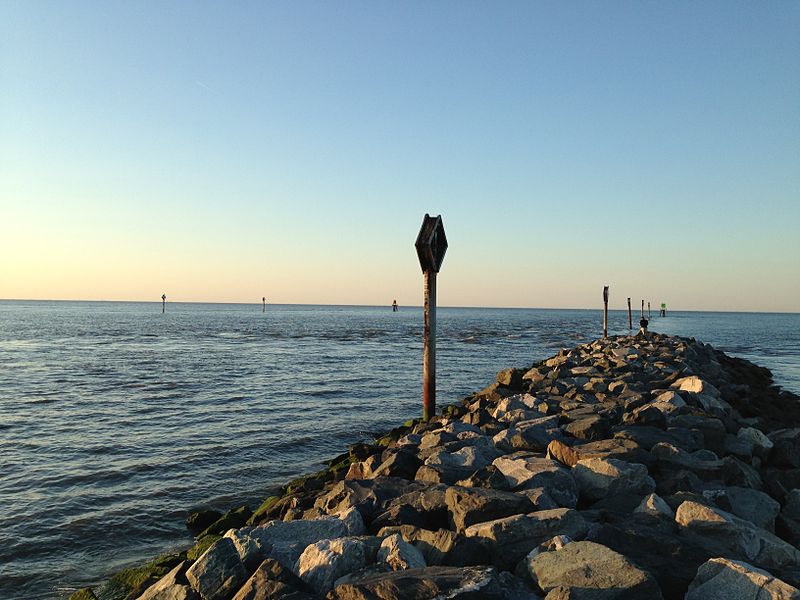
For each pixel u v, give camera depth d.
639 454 6.89
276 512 7.71
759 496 6.13
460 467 7.18
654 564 4.29
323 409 17.94
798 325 118.69
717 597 3.86
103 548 7.80
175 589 4.75
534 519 4.85
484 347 45.25
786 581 4.20
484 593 3.87
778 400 17.16
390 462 7.58
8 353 35.53
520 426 9.30
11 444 13.14
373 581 4.05
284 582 4.30
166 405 18.14
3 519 8.70
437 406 18.77
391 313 183.50
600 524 4.87
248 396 20.06
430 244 10.74
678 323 114.25
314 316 135.88
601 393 12.45
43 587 6.75
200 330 65.81
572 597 3.80
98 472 11.05
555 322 109.06
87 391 20.83
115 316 113.81
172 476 10.89
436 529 5.69
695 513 5.04
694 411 9.59
